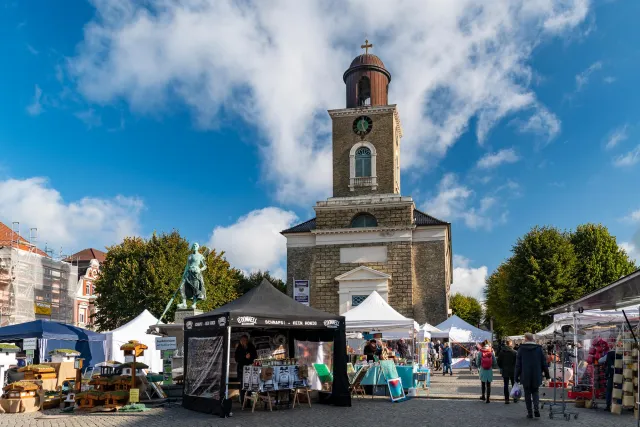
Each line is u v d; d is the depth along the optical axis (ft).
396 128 146.72
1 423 43.50
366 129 142.20
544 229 149.28
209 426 40.98
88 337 66.85
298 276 137.90
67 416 47.44
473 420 43.45
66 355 68.90
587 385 55.26
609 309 66.03
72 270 180.04
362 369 57.26
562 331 49.70
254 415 46.39
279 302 52.85
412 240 133.80
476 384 79.92
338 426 40.75
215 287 155.63
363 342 95.86
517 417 45.11
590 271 144.87
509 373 53.88
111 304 146.92
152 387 55.83
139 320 86.63
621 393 47.29
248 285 207.62
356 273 131.75
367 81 146.72
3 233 168.14
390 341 97.14
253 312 48.24
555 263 142.51
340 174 142.10
